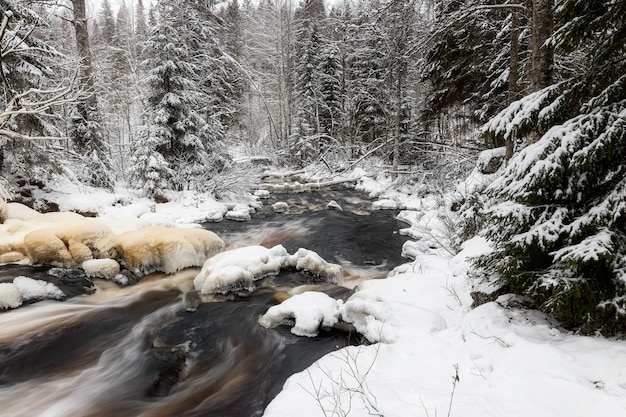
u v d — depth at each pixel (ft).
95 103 48.32
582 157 11.10
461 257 21.24
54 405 14.55
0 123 21.54
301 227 44.91
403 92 77.46
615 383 9.39
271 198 65.00
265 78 120.16
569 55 27.61
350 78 93.66
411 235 39.65
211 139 58.54
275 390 15.08
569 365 10.28
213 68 78.33
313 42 96.17
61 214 34.53
